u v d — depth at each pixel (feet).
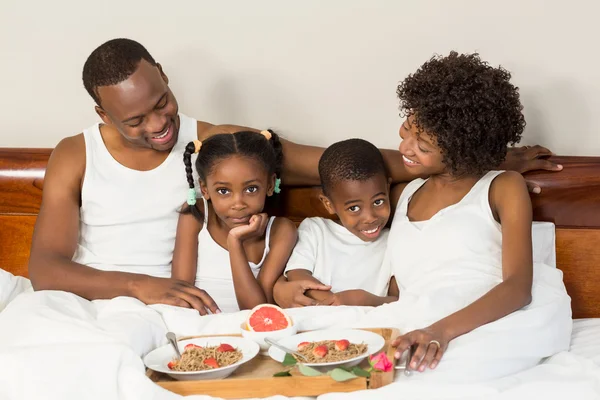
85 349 5.12
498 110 6.32
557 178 7.11
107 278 6.55
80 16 8.06
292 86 7.94
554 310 5.78
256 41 7.92
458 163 6.32
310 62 7.89
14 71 8.20
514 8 7.55
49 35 8.11
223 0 7.89
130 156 7.08
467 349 5.32
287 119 8.00
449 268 6.29
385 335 5.69
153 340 5.74
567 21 7.50
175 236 7.20
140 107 6.50
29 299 5.98
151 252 7.15
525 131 7.70
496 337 5.43
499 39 7.62
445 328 5.42
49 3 8.06
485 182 6.50
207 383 5.02
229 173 6.56
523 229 6.14
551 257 6.99
